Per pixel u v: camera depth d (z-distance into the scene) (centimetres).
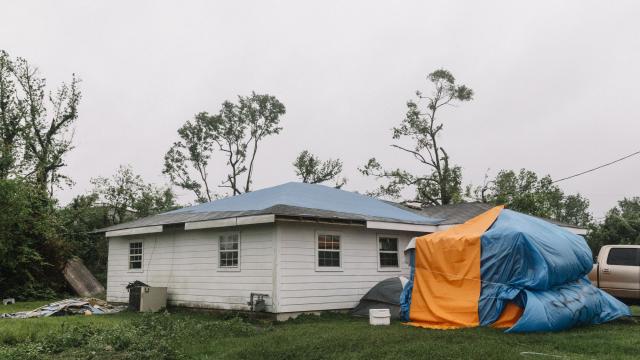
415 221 1758
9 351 892
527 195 2678
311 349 894
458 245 1228
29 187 2483
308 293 1466
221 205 1800
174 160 5012
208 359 862
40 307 1741
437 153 4194
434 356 814
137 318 1395
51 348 952
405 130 4228
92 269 3012
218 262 1584
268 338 1008
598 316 1205
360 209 1738
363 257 1647
